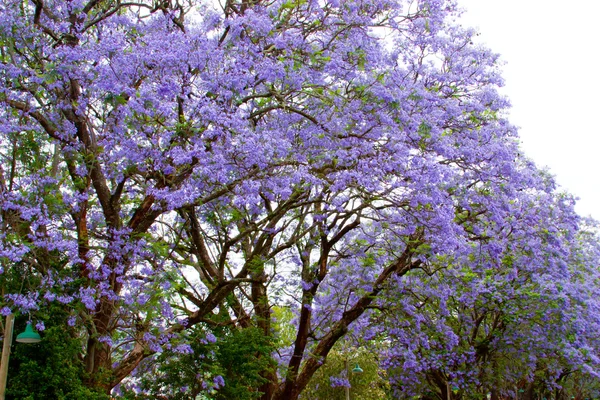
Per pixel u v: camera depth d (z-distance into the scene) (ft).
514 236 55.98
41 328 33.68
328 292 63.57
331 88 42.96
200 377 42.93
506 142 52.06
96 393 36.17
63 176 41.70
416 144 42.68
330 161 43.27
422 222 43.65
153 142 37.14
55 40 40.04
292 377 54.44
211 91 37.96
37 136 40.27
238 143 37.76
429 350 63.41
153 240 41.27
